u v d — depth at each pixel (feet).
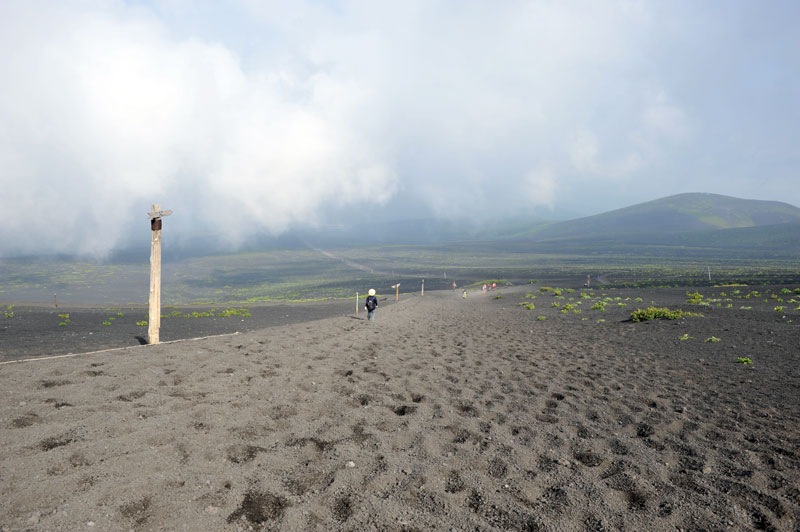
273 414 24.43
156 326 48.14
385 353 50.49
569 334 77.15
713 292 158.92
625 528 14.06
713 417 28.27
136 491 14.43
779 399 33.04
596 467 19.40
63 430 18.94
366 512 14.16
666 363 48.49
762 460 20.89
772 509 15.76
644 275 558.56
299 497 15.08
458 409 28.37
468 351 56.39
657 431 25.03
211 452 18.26
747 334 66.90
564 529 13.84
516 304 159.02
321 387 31.76
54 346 53.78
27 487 13.94
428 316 115.34
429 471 17.80
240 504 14.35
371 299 90.02
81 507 13.14
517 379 39.22
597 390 35.70
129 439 18.69
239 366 36.22
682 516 15.02
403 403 28.86
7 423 19.29
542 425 25.44
